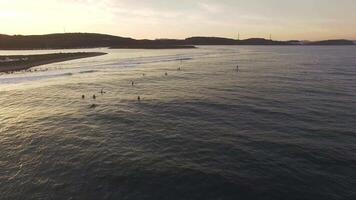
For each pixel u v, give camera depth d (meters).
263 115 36.09
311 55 170.12
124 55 175.62
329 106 40.16
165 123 33.31
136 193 18.59
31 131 31.38
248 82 63.44
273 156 23.86
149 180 20.14
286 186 19.19
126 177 20.59
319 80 64.56
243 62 121.25
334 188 18.91
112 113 38.16
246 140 27.50
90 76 76.81
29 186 19.81
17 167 22.70
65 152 25.42
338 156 23.72
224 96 48.09
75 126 32.81
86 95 50.88
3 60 108.69
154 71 88.69
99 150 25.66
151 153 24.81
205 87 57.62
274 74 77.19
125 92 53.38
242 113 37.19
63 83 64.62
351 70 83.94
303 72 80.44
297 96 47.12
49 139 28.73
